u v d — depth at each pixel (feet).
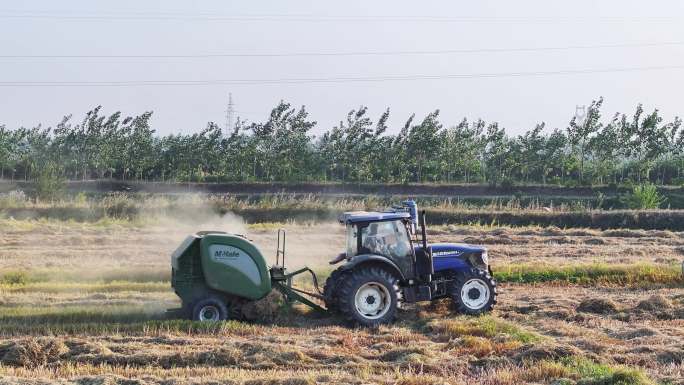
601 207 165.37
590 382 37.86
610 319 54.70
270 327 51.75
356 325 52.80
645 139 190.49
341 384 38.04
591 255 88.89
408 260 55.31
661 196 170.71
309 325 53.52
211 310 52.85
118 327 50.21
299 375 39.50
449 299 60.54
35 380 38.11
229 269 53.01
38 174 148.77
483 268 57.47
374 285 53.47
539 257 86.99
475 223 125.29
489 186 187.21
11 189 180.86
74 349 44.47
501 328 50.75
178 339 47.16
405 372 40.91
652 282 72.43
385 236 55.16
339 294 53.21
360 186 187.93
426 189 187.21
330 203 137.49
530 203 168.55
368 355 44.68
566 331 50.29
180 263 53.62
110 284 66.95
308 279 71.51
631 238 105.70
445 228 110.73
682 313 56.18
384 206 152.97
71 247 91.45
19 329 49.57
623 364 42.65
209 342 46.91
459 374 40.73
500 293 66.39
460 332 50.31
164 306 58.44
